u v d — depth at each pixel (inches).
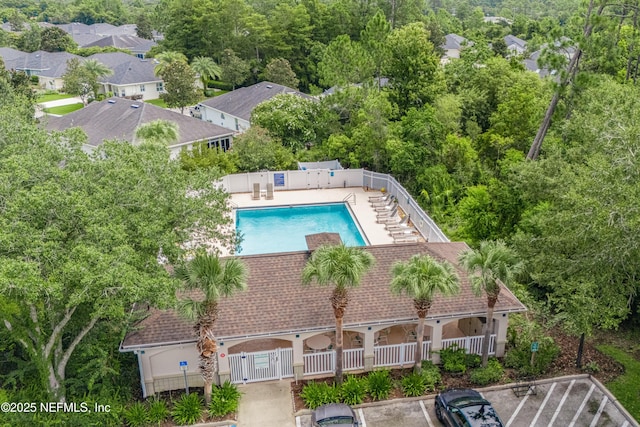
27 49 4200.3
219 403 751.7
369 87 1895.9
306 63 3270.2
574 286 761.0
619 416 743.1
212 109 2444.6
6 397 724.0
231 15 3314.5
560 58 1306.6
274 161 1784.0
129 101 2069.4
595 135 903.1
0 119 805.2
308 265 734.5
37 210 604.4
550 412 753.0
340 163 1836.9
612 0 1371.8
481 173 1571.1
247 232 1448.1
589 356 877.2
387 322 804.6
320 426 684.1
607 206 725.9
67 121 2014.0
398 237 1357.0
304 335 794.8
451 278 739.4
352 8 3336.6
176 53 3179.1
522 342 866.8
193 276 673.0
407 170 1656.0
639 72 1706.4
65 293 637.9
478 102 1891.0
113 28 5797.2
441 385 804.0
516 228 1079.0
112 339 792.9
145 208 701.3
